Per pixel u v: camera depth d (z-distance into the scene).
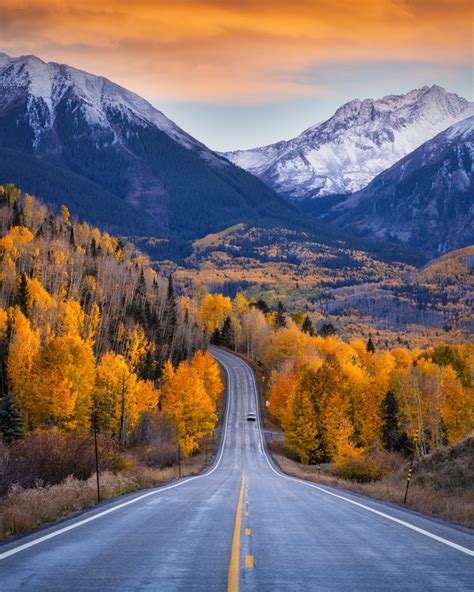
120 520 15.09
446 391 68.88
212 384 99.81
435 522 16.25
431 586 8.08
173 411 75.50
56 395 64.25
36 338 80.19
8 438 55.25
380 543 11.76
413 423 71.06
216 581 8.15
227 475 52.00
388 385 81.38
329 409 71.44
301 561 9.70
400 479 40.94
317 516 16.69
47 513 16.17
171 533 12.66
